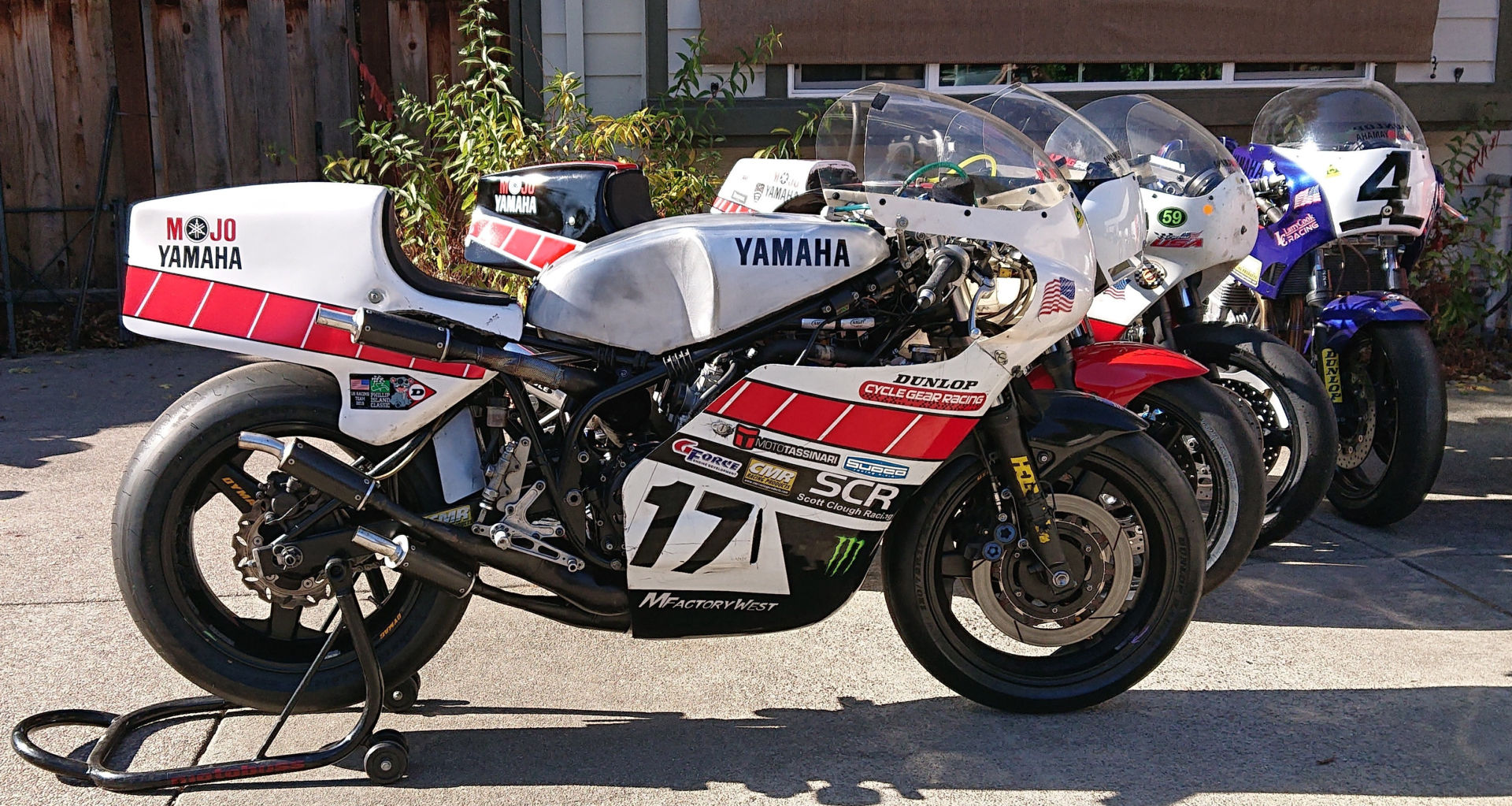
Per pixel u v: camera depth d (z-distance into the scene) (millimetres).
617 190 3812
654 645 3553
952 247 2848
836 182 3242
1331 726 3082
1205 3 7145
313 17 7516
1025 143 3049
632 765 2879
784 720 3115
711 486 2869
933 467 2965
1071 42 7156
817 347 2893
